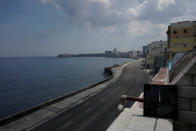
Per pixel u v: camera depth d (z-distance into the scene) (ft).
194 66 19.25
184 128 19.47
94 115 115.44
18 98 234.99
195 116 19.10
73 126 98.27
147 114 20.75
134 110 22.34
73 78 424.05
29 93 264.11
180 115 19.77
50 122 103.19
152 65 372.99
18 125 97.19
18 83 348.18
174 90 20.07
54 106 131.34
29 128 94.58
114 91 189.98
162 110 20.17
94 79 410.72
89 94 173.99
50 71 574.56
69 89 297.74
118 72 375.04
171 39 185.78
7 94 255.70
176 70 39.06
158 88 20.81
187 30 197.06
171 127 17.29
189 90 19.45
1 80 383.45
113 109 127.24
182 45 180.24
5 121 96.89
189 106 19.44
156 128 17.01
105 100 152.35
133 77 300.61
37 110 120.88
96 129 94.63
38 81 375.04
